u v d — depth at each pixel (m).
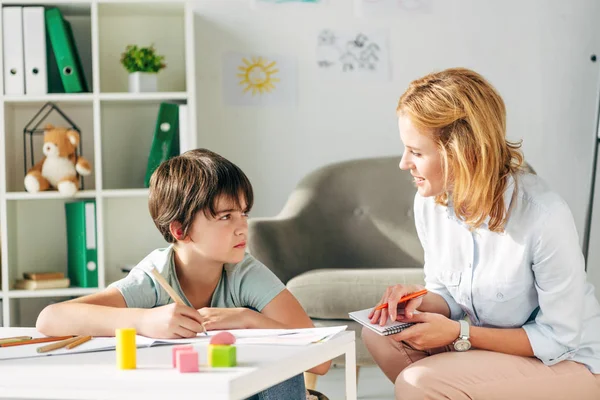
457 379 1.51
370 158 3.25
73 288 3.21
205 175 1.56
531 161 3.59
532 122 3.59
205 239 1.57
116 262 3.51
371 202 3.17
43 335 1.48
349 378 1.36
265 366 1.11
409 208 3.18
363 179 3.19
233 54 3.52
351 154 3.56
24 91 3.23
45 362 1.20
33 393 1.10
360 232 3.13
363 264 3.12
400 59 3.56
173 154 3.30
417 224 1.81
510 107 3.59
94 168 3.48
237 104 3.52
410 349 1.78
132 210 3.52
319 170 3.20
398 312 1.67
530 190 1.60
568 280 1.55
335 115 3.55
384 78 3.56
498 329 1.61
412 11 3.55
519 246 1.58
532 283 1.63
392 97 3.56
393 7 3.54
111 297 1.58
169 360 1.18
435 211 1.75
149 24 3.51
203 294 1.67
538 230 1.55
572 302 1.56
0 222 3.19
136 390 1.06
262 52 3.52
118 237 3.51
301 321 1.67
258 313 1.52
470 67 3.57
